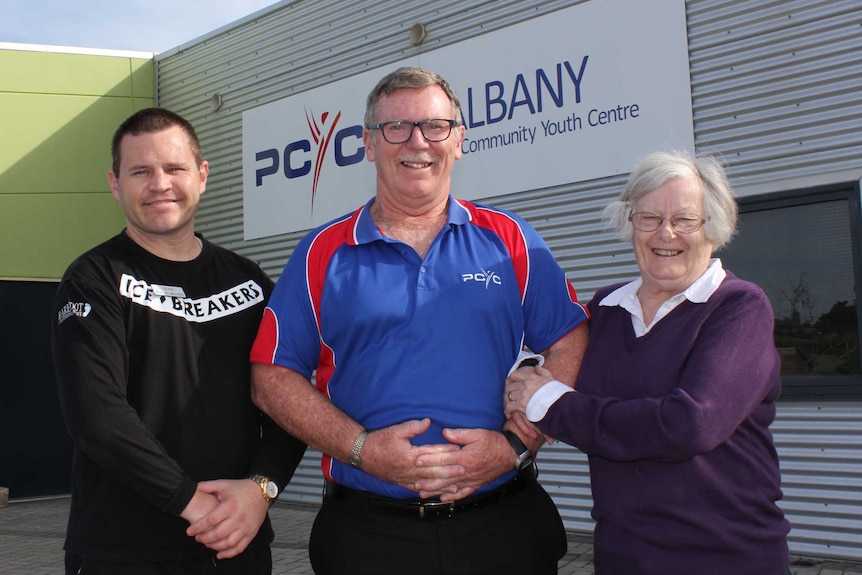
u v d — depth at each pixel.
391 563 2.23
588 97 5.66
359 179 7.03
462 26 6.40
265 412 2.38
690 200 2.07
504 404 2.34
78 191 8.85
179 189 2.36
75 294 2.23
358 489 2.30
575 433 2.06
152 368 2.29
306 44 7.52
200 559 2.30
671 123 5.31
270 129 7.75
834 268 4.80
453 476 2.18
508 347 2.38
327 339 2.35
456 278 2.33
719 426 1.89
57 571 5.30
